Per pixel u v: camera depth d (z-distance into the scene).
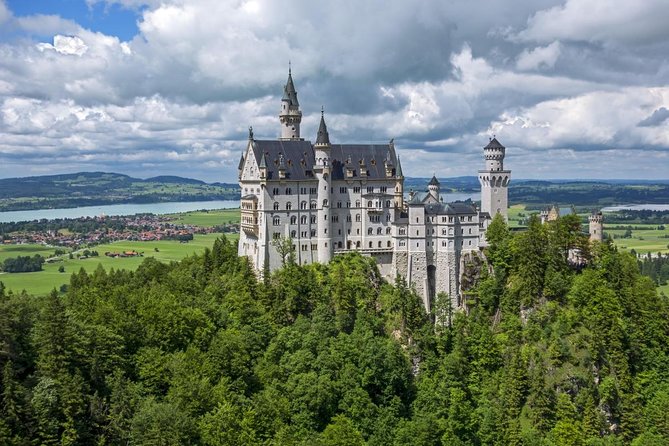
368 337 181.38
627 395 183.25
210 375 151.25
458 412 169.25
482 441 169.25
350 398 162.25
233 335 167.75
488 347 192.50
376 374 170.25
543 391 178.50
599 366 187.62
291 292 195.62
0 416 119.31
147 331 158.75
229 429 133.50
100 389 137.62
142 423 126.56
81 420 128.00
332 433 146.75
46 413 122.75
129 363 147.62
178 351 157.50
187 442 127.56
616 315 194.75
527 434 169.75
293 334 180.50
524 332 197.88
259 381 159.75
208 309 179.75
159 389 145.12
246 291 196.50
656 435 173.38
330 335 185.12
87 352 139.25
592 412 176.25
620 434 179.25
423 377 183.88
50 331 134.25
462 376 185.00
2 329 130.75
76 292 190.50
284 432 141.88
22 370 130.62
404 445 155.50
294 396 157.38
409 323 196.12
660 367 193.25
